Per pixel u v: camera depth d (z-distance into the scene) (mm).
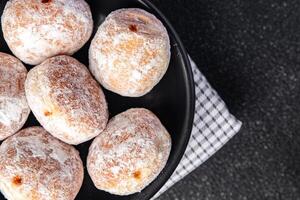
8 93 577
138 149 564
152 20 576
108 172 566
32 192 553
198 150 696
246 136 802
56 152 576
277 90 800
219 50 797
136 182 569
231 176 803
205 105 685
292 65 799
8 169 557
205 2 794
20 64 603
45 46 572
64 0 567
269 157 803
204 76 750
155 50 561
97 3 626
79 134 564
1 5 628
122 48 557
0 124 575
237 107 800
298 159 805
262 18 799
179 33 795
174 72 612
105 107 581
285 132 803
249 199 803
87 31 589
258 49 799
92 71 591
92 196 633
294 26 801
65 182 566
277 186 805
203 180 803
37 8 560
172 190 803
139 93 590
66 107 552
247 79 798
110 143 571
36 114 571
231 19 798
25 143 572
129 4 618
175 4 792
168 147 588
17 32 564
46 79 557
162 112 625
